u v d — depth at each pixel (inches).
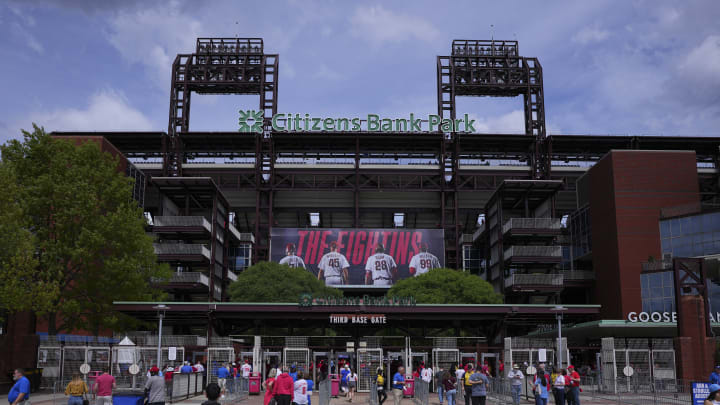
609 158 3752.5
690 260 1939.0
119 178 2300.7
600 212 3841.0
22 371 826.8
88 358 1836.9
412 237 4436.5
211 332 2824.8
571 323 3235.7
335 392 1720.0
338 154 4763.8
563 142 4539.9
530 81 4896.7
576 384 1139.3
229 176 4616.1
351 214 4872.0
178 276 3548.2
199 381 1752.0
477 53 4945.9
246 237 4446.4
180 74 4771.2
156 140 4527.6
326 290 3472.0
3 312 2137.1
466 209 4773.6
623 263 3575.3
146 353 2094.0
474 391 1090.7
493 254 4175.7
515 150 4746.6
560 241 4328.3
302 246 4392.2
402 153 4805.6
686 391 1448.1
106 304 2236.7
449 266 4645.7
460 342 3026.6
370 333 3289.9
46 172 2121.1
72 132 4347.9
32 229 2079.2
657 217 3624.5
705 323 1888.5
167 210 4065.0
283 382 874.8
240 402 1568.7
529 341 2011.6
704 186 4478.3
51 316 2181.3
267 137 4665.4
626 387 1785.2
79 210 2079.2
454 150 4650.6
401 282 3412.9
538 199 4175.7
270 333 3272.6
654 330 2871.6
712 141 4434.1
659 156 3720.5
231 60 4867.1
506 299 3934.5
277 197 4682.6
